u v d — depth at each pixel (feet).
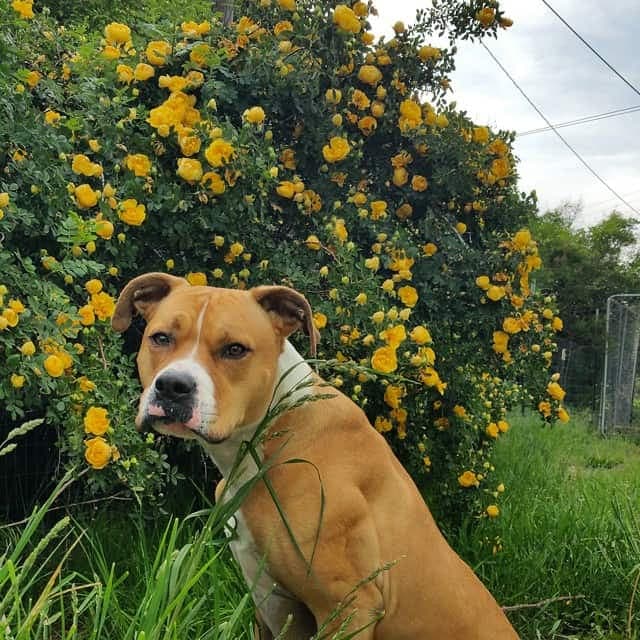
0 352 3.44
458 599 2.93
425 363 4.29
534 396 5.46
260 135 4.84
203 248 4.29
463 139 5.14
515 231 5.40
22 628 1.89
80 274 3.61
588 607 4.40
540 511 5.37
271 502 2.70
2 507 4.66
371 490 2.86
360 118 5.09
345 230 4.55
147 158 4.07
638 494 5.95
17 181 3.77
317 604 2.73
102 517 4.26
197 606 2.40
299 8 4.89
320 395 2.51
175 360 2.53
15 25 4.19
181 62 4.49
